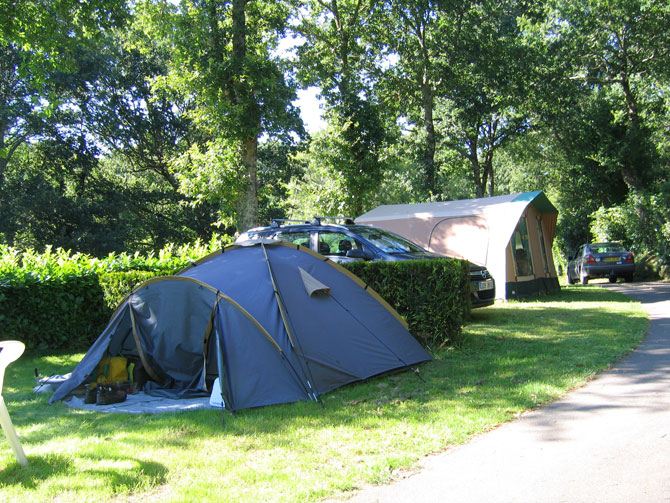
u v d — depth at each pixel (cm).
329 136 2077
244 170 1875
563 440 402
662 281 1941
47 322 897
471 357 708
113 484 344
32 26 1311
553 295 1459
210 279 610
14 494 333
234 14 1836
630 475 335
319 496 324
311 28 2541
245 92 1833
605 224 2544
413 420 460
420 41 2597
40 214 2939
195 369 610
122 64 3042
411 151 2752
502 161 3872
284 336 557
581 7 2397
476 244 1352
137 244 3550
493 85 2559
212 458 388
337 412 491
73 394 598
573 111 2638
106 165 3444
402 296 778
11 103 2798
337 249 962
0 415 374
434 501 314
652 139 2805
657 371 582
